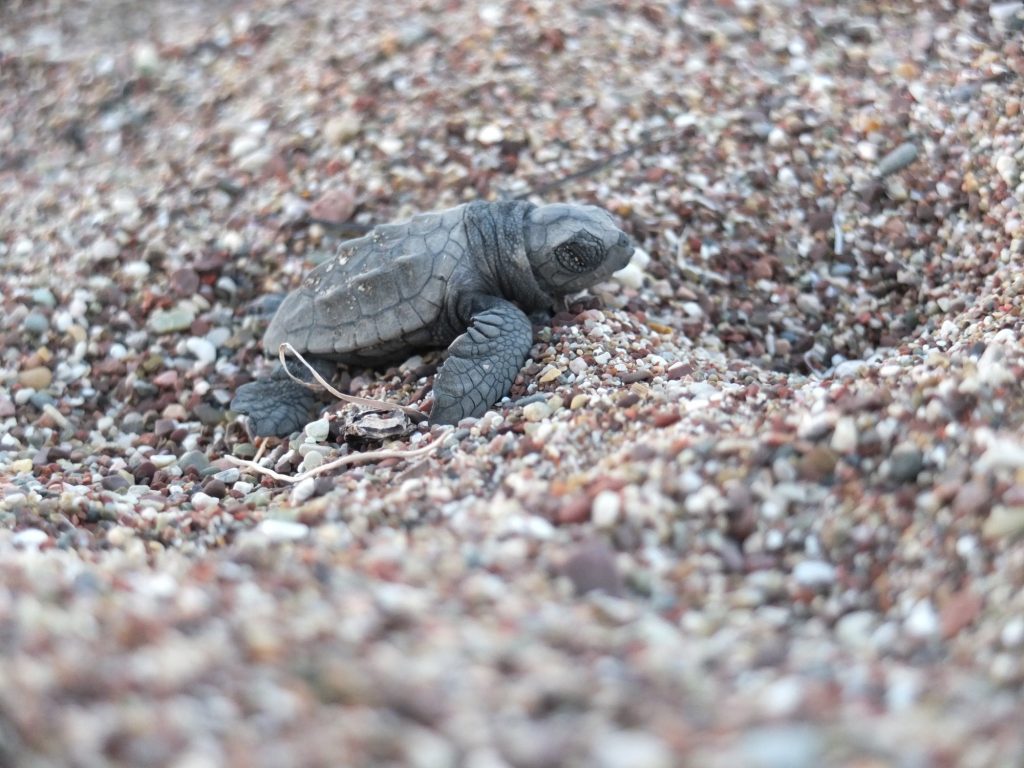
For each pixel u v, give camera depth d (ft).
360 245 1.16
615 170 1.28
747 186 1.28
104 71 1.50
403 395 1.15
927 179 1.26
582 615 0.93
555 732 0.87
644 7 1.41
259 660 0.90
